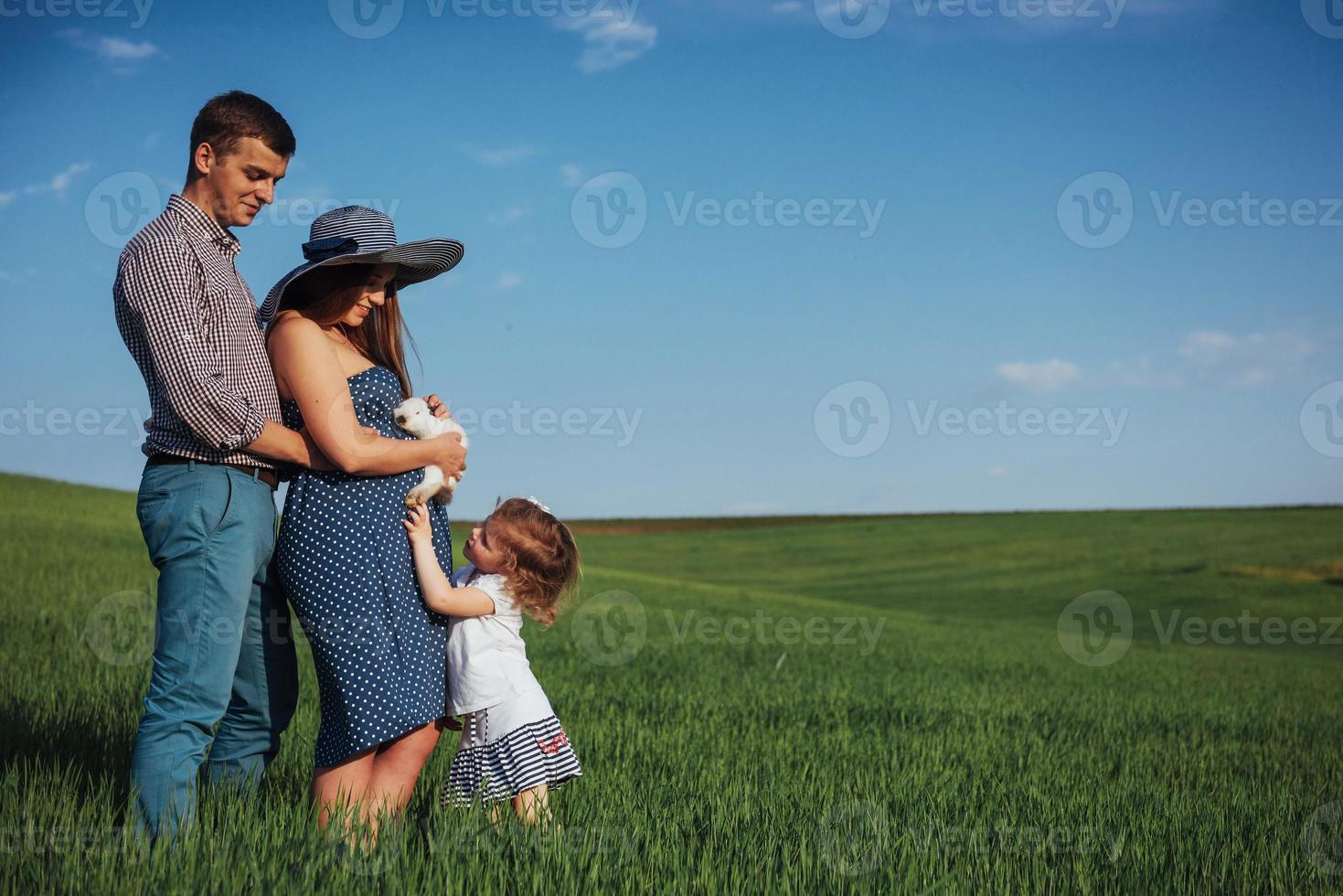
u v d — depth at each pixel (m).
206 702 3.77
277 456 3.83
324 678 4.02
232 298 3.84
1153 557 62.31
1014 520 81.00
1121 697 14.09
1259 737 10.37
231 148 3.80
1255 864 4.39
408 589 4.12
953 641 24.97
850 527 82.12
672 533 81.69
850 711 10.29
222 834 3.55
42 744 5.31
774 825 4.52
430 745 4.23
